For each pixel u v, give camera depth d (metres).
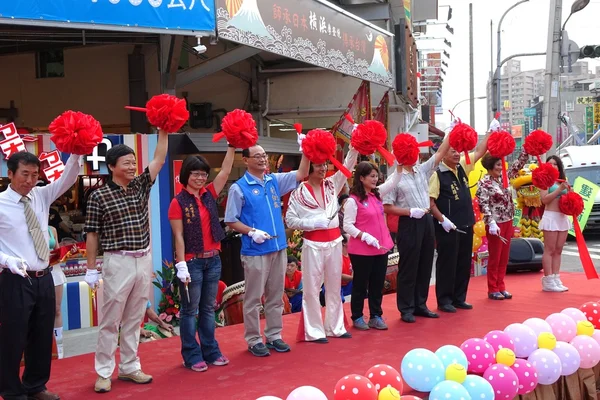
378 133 5.74
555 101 15.83
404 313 6.67
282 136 15.55
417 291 6.86
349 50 11.62
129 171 4.68
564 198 8.02
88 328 7.58
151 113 4.72
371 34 12.59
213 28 8.04
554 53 15.69
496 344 4.79
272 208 5.52
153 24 7.61
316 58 10.47
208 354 5.23
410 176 6.64
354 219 6.25
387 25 15.09
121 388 4.71
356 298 6.39
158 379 4.90
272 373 4.96
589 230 17.83
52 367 5.34
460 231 7.03
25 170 4.23
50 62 12.14
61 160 7.18
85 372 5.17
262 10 9.02
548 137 7.86
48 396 4.45
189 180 5.09
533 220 12.87
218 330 6.52
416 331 6.22
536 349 5.00
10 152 6.87
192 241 5.07
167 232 7.94
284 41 9.58
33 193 4.42
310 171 5.93
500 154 7.18
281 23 9.50
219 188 5.30
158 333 6.68
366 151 5.77
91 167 7.38
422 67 22.17
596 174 18.34
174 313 7.67
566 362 5.02
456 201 7.05
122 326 4.86
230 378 4.86
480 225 9.51
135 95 11.94
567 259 13.23
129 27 7.45
